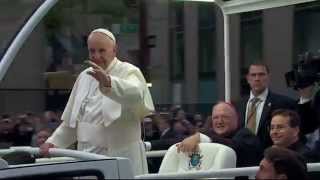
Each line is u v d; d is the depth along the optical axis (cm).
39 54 5166
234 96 3750
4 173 1415
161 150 2506
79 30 5359
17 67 5034
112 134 1956
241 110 2456
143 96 1922
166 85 5572
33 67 5116
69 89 5103
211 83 5462
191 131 3847
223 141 2041
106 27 5431
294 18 5103
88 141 1989
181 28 5697
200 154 1906
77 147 2089
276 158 1383
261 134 2334
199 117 4412
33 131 4288
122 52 5422
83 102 2014
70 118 2070
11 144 4128
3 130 4275
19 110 4841
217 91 5391
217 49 5447
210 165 1877
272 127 1975
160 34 5628
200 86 5534
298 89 2414
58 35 5306
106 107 1925
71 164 1388
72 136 2111
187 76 5612
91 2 5412
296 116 1977
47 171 1368
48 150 1884
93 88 2002
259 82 2364
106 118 1923
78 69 5222
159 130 3722
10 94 4922
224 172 1472
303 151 1956
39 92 5019
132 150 1978
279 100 2341
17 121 4359
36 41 5184
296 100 2461
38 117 4472
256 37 5144
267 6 2602
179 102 5488
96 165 1380
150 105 1977
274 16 5169
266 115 2336
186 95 5538
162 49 5625
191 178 1419
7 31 4681
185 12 5706
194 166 1903
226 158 1853
